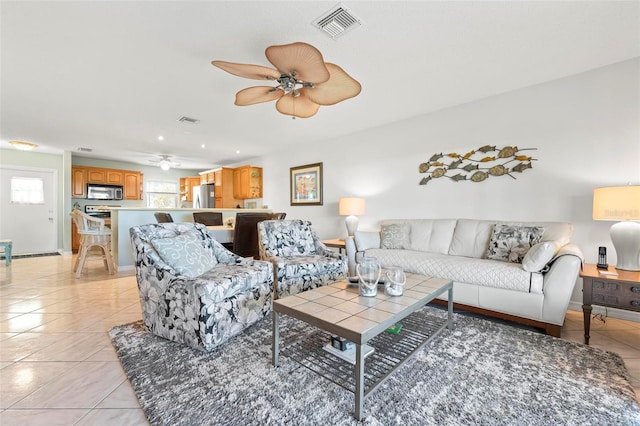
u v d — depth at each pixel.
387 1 1.71
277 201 6.10
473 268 2.52
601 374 1.62
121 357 1.80
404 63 2.44
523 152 3.00
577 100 2.69
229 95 3.03
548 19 1.88
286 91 2.20
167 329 2.03
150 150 5.86
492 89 3.01
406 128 3.93
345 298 1.74
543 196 2.89
